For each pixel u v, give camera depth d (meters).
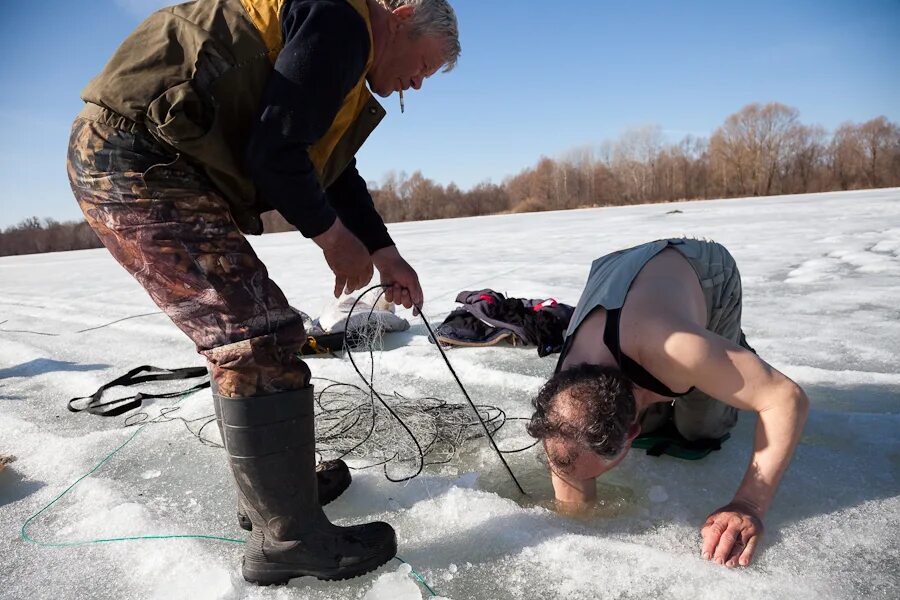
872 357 3.11
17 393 3.45
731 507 1.65
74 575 1.67
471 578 1.58
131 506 2.00
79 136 1.46
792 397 1.55
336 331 3.79
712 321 1.96
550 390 1.61
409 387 3.10
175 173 1.44
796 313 4.11
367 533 1.62
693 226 12.24
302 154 1.40
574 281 6.04
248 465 1.46
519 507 1.88
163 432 2.69
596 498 1.85
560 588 1.52
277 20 1.45
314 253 13.04
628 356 1.62
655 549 1.63
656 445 2.21
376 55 1.60
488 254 9.59
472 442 2.43
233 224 1.51
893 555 1.57
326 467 2.05
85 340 4.82
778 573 1.52
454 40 1.67
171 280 1.43
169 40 1.43
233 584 1.58
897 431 2.23
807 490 1.89
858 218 11.29
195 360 4.00
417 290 2.03
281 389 1.46
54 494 2.16
